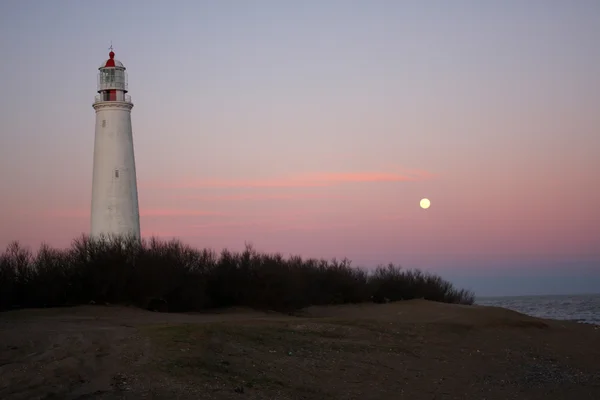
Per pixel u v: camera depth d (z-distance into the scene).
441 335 27.73
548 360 25.88
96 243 35.12
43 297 30.78
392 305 43.72
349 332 25.66
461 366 23.05
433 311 37.16
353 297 46.06
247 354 19.59
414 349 24.47
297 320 27.92
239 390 16.08
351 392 18.03
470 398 19.02
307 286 42.03
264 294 38.09
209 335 20.52
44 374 15.35
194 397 14.96
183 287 34.78
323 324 26.39
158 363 16.88
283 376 18.22
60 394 14.22
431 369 22.03
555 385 21.66
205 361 17.72
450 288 58.09
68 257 32.88
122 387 15.02
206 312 35.19
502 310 35.53
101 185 41.75
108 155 41.81
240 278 38.03
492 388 20.47
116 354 17.36
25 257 31.48
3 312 28.00
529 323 32.81
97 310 29.58
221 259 38.94
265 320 27.42
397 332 26.91
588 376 23.53
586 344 30.06
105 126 41.97
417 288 52.16
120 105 42.03
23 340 18.55
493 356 25.30
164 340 19.06
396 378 20.22
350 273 47.66
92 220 42.03
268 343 21.55
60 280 31.44
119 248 33.59
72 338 18.73
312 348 22.00
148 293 32.81
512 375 22.66
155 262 33.59
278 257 42.62
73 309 29.69
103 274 32.03
